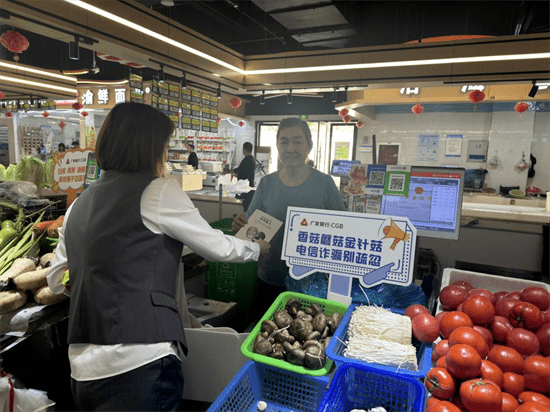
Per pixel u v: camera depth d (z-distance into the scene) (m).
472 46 3.89
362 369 1.13
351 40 6.51
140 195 1.13
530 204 4.93
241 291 1.96
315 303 1.51
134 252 1.09
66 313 1.64
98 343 1.08
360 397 1.18
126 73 6.13
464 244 2.52
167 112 5.18
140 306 1.09
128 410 1.09
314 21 5.50
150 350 1.08
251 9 5.87
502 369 1.19
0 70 5.22
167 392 1.12
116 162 1.17
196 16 6.36
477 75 3.97
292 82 4.51
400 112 7.72
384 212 1.65
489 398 1.01
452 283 1.74
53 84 5.82
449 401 1.12
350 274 1.48
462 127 7.48
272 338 1.32
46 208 2.31
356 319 1.31
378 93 6.19
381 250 1.44
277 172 1.73
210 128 5.92
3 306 1.54
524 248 2.40
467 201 5.25
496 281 1.76
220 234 1.24
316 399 1.20
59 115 6.42
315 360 1.19
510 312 1.37
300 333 1.31
